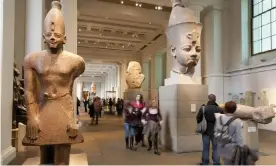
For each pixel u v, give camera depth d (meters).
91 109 13.55
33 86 3.85
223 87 13.46
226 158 3.25
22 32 8.07
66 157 3.84
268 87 10.50
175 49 6.71
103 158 5.65
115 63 29.14
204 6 13.45
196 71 13.29
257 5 12.00
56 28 3.79
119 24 18.14
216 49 13.59
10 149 4.69
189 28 6.44
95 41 22.88
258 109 6.30
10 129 4.75
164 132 6.95
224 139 3.31
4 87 4.38
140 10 15.45
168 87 6.78
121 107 19.75
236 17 12.92
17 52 8.01
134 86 13.47
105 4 14.60
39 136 3.68
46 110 3.77
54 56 3.84
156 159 5.54
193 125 6.38
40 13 7.82
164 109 7.00
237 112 6.29
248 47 12.45
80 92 37.72
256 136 6.30
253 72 11.48
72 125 3.80
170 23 6.82
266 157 5.61
